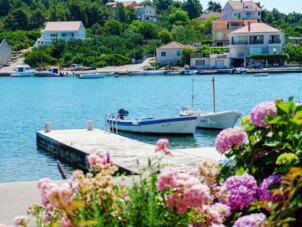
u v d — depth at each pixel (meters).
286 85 77.12
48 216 5.26
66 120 48.09
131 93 75.25
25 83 102.69
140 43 133.25
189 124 34.94
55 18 174.12
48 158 27.44
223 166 6.07
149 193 4.16
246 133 5.90
